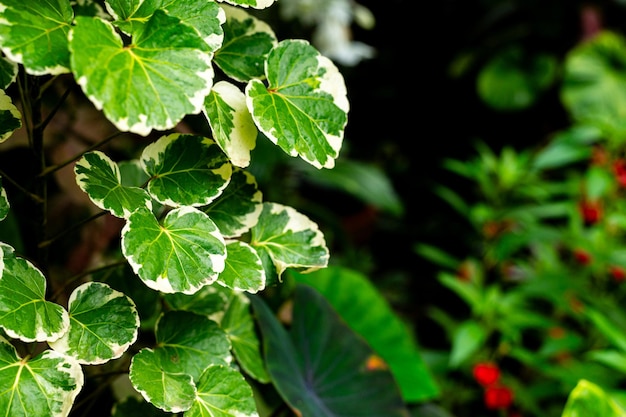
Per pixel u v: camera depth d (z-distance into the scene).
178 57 0.70
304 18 2.53
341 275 1.25
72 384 0.72
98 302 0.76
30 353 0.76
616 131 2.24
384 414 1.00
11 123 0.76
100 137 1.39
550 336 1.97
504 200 2.20
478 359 1.95
